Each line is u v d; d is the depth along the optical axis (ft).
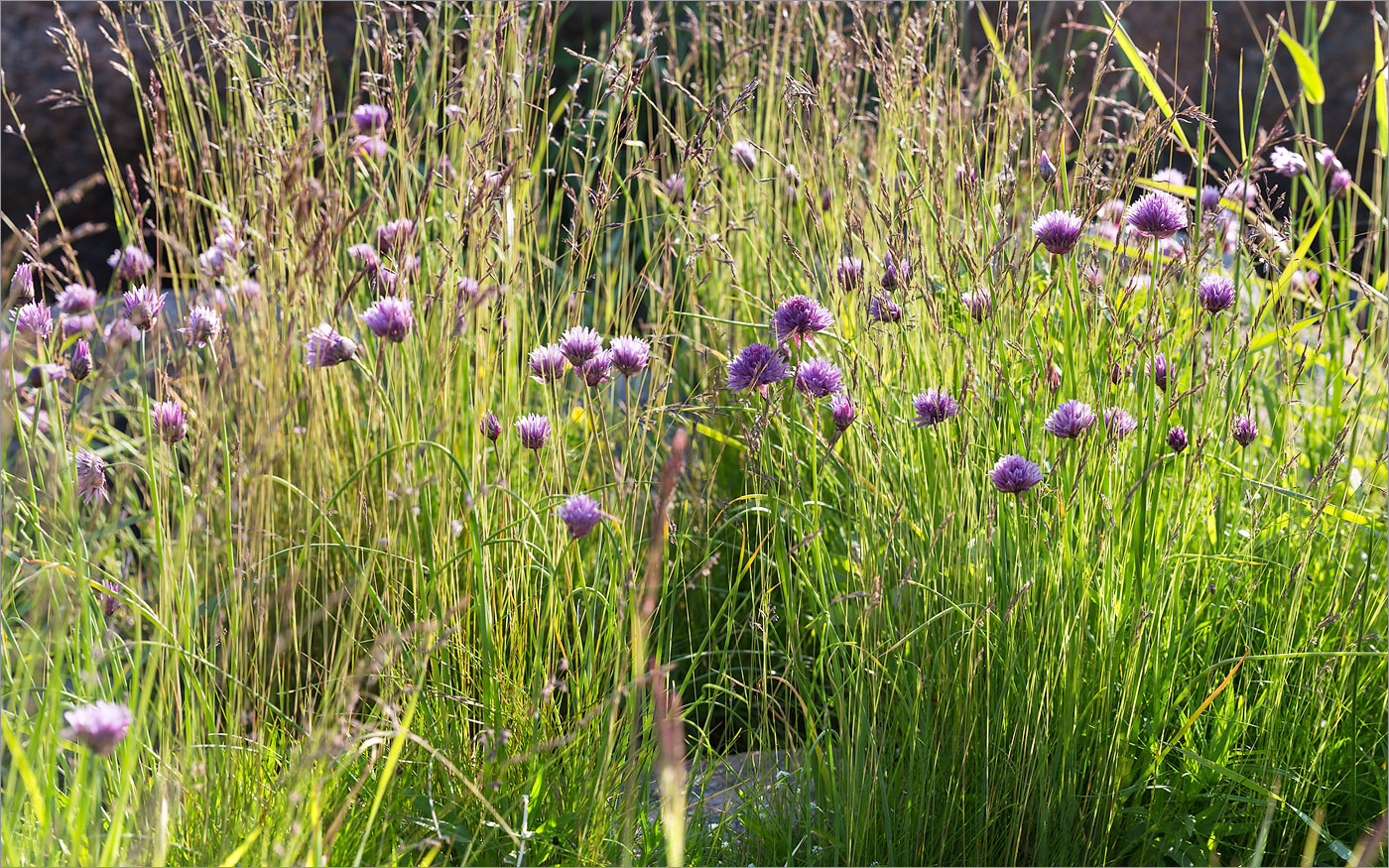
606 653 6.49
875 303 6.75
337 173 8.63
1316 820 6.04
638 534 6.93
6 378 6.08
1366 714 6.81
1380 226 8.62
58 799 5.46
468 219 6.93
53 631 5.59
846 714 6.19
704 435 9.21
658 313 7.80
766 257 9.33
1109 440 6.17
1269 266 7.99
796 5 10.73
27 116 16.02
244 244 7.16
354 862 5.30
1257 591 7.13
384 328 5.94
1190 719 6.24
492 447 7.09
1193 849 6.18
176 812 5.33
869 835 6.08
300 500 7.78
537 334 7.37
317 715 6.27
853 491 7.10
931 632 6.25
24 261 7.91
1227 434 6.95
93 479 6.23
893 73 8.64
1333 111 17.38
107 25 15.93
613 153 8.38
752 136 10.69
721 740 7.68
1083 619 6.02
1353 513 6.81
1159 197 6.18
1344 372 7.85
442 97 7.81
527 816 5.86
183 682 6.07
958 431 6.46
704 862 6.13
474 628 6.66
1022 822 6.11
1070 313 6.78
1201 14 17.24
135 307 6.03
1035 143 7.83
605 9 15.79
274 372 7.23
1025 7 8.57
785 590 6.56
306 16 9.20
